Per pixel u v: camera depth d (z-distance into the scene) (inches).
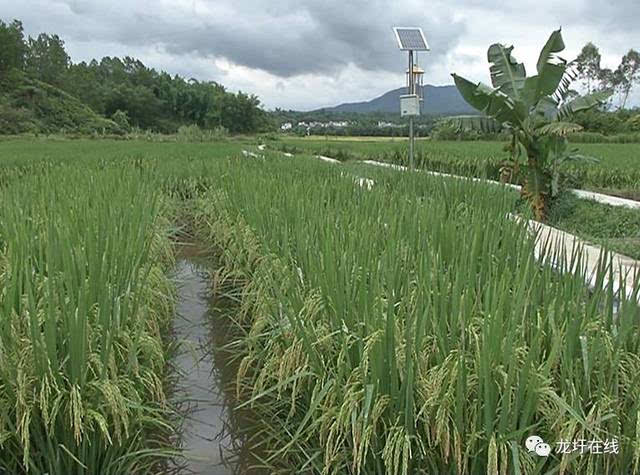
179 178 610.9
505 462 112.1
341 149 1264.8
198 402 188.7
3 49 3053.6
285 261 189.9
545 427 122.9
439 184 325.7
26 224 206.8
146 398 167.0
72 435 131.6
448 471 125.5
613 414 116.4
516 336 128.9
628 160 834.8
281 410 163.5
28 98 2795.3
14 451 132.3
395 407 124.8
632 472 123.1
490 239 178.7
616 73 2598.4
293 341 155.1
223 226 343.6
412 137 542.3
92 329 145.7
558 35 432.8
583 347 120.3
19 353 133.4
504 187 297.1
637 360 129.6
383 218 221.0
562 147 471.8
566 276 146.0
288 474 147.3
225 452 162.4
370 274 151.3
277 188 319.6
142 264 210.2
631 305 130.3
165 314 235.0
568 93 484.1
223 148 1309.1
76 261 162.2
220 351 226.5
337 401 133.6
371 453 129.0
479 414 119.0
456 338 129.5
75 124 2819.9
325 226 199.5
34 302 136.7
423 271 150.8
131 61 4121.6
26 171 606.9
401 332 139.9
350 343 136.9
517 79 486.9
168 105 3644.2
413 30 576.4
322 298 154.5
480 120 505.4
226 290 290.0
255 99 3740.2
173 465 156.5
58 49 3663.9
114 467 138.5
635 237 401.7
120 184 343.3
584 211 468.1
